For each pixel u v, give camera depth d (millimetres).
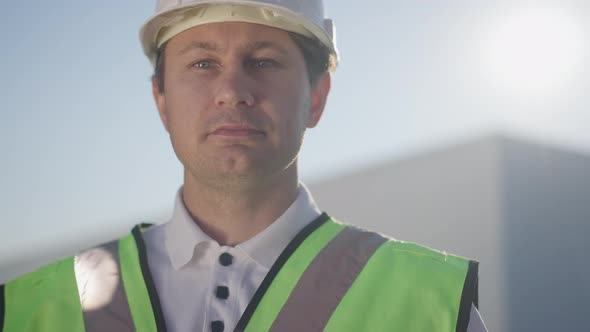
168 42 2160
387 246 2170
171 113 2104
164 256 2182
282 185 2143
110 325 2021
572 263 9156
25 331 2078
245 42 2041
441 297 2004
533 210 10195
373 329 1958
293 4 2096
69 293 2135
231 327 1947
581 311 8586
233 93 1944
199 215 2148
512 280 9031
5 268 11469
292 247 2109
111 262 2207
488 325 8484
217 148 1960
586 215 10031
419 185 11180
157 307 2020
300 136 2105
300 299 2008
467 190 10750
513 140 11523
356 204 11273
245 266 2064
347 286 2043
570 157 11398
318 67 2232
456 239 9938
